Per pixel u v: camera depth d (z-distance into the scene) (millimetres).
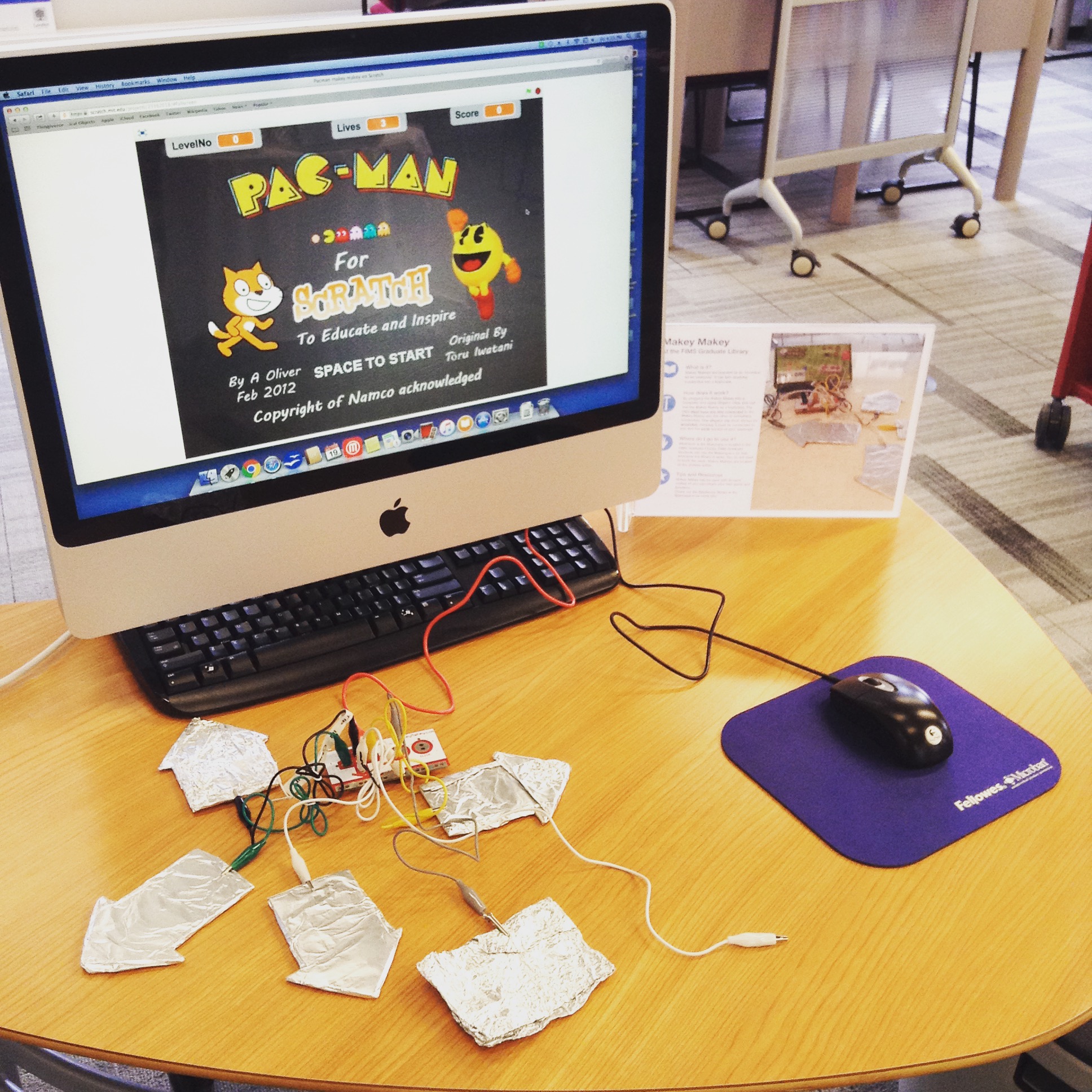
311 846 766
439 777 821
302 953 682
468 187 848
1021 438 2797
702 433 1082
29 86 692
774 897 720
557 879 737
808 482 1112
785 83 3605
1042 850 753
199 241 775
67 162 718
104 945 685
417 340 876
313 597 954
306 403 854
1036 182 4402
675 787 811
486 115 832
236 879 736
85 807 793
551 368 944
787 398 1066
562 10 822
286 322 823
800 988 658
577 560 1026
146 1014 646
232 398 827
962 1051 622
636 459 1024
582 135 873
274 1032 637
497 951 678
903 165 4242
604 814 788
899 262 3756
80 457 790
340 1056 624
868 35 3621
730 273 3697
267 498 869
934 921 701
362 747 799
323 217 807
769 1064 615
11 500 2602
